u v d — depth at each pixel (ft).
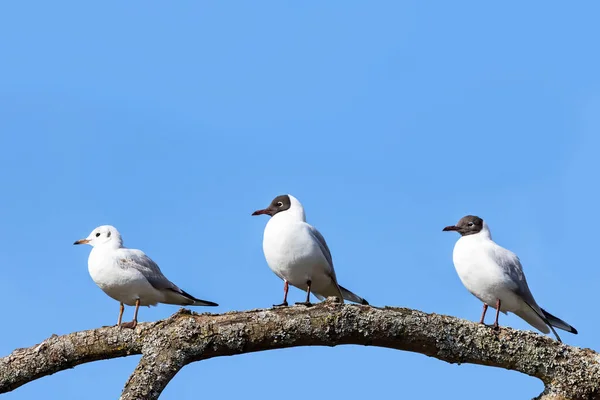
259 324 40.86
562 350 41.52
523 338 41.73
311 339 41.04
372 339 41.37
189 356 40.86
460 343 41.65
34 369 42.83
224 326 40.86
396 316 41.19
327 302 41.55
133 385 40.09
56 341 42.91
